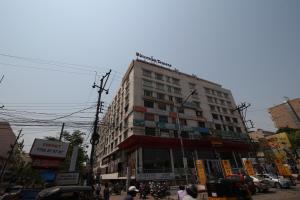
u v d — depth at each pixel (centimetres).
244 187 902
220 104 4534
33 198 1156
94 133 1388
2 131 3359
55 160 1842
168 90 3803
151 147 2844
